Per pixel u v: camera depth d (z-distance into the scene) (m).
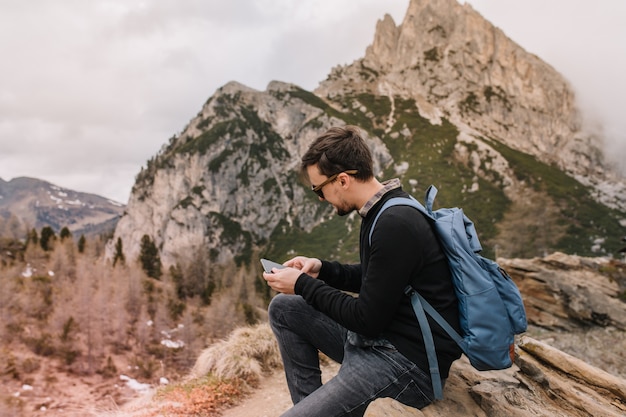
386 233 1.89
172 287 74.56
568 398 2.83
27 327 42.69
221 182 180.75
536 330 10.32
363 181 2.13
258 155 194.12
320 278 2.66
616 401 2.86
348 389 1.99
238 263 157.12
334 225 166.25
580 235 127.31
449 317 1.98
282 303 2.50
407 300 2.03
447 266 2.01
